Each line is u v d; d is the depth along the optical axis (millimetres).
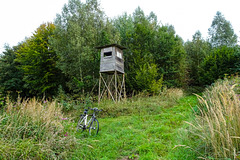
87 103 10117
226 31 26578
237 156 2232
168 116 6988
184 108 8391
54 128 4066
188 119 5871
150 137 4719
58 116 4723
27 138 3314
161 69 15578
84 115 5918
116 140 4703
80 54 13750
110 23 16234
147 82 12102
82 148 3971
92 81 13695
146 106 8859
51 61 17109
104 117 8055
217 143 2670
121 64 11609
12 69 20484
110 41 14766
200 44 23062
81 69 14227
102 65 11234
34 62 17000
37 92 18047
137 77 12328
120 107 8648
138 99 10523
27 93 19391
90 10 16375
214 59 15305
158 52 16266
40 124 3846
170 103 9797
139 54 14523
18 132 3391
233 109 2795
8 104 4363
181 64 17109
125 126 6203
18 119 3660
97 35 15641
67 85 15078
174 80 15859
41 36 18297
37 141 3330
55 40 15156
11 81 18453
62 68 14266
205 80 15641
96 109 5715
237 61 14016
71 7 16125
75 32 14148
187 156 3127
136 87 13508
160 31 17531
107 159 3623
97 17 16359
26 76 17312
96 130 5625
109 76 13594
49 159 3088
